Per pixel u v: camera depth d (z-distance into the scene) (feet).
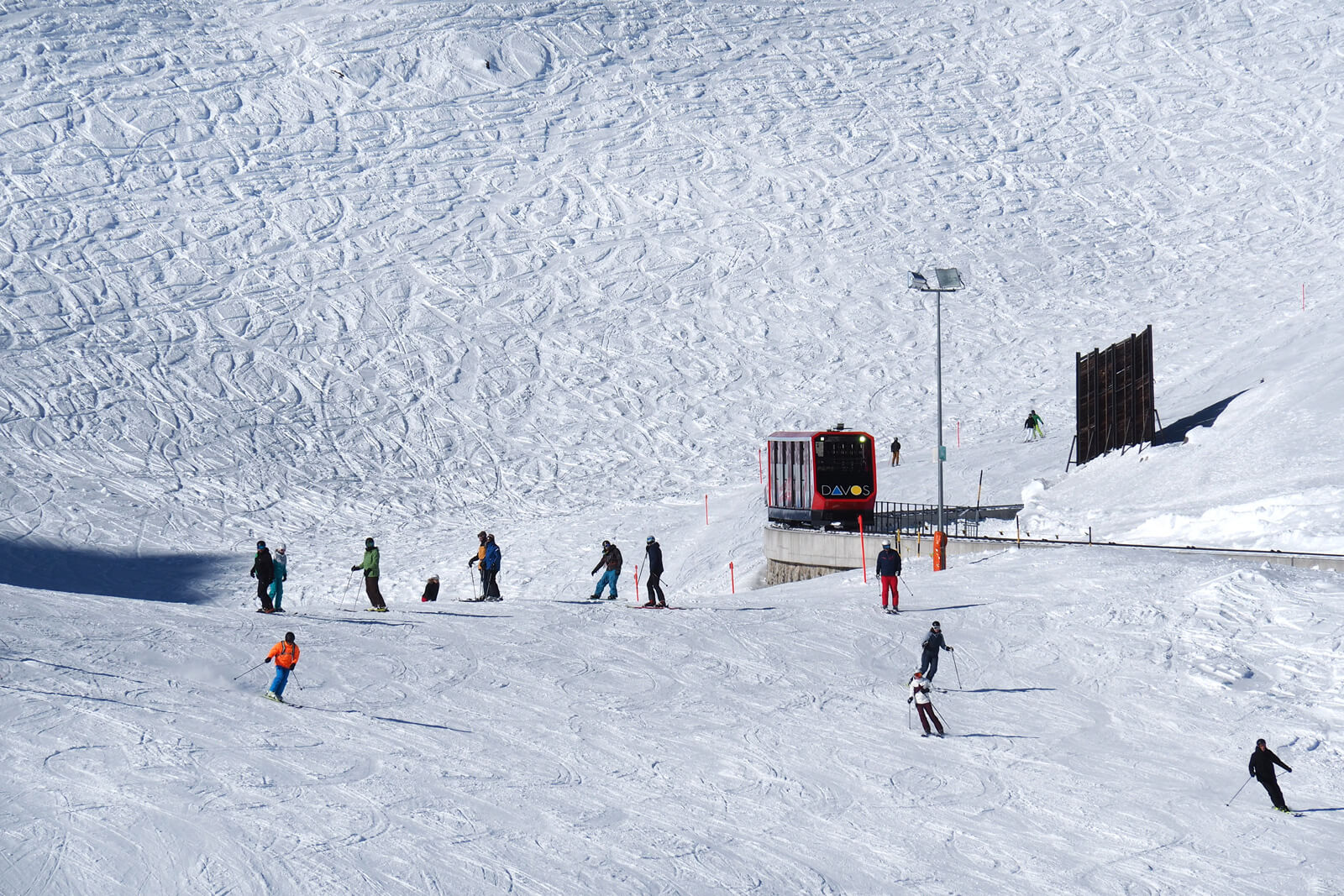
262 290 283.38
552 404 235.81
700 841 45.68
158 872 39.22
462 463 208.33
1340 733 59.67
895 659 72.64
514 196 341.82
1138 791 52.85
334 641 71.36
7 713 53.16
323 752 52.11
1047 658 72.23
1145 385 147.23
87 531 169.78
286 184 339.16
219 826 43.06
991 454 172.45
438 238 317.42
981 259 303.07
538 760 53.52
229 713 56.44
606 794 49.96
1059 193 340.59
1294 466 115.34
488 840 44.11
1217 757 57.16
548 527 167.84
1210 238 306.14
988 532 119.75
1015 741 59.00
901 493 152.56
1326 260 282.56
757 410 229.86
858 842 46.57
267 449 211.20
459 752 53.62
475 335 268.41
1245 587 79.30
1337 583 80.07
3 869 38.50
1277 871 45.03
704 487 189.26
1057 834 48.16
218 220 315.78
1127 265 295.07
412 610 83.97
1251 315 250.37
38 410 216.95
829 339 263.90
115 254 291.58
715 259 307.78
